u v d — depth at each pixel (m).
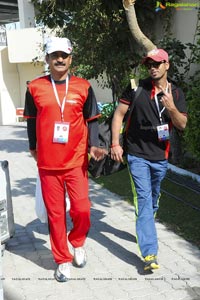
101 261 4.48
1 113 20.91
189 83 8.20
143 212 4.19
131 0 6.33
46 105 3.85
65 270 4.09
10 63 20.86
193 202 6.12
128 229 5.35
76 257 4.34
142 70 8.33
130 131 4.21
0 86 20.67
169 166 8.00
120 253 4.66
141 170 4.18
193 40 8.20
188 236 4.99
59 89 3.87
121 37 9.02
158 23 9.15
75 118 3.91
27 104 4.03
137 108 4.09
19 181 8.26
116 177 7.83
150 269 4.14
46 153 3.94
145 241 4.11
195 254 4.55
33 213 6.18
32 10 18.80
